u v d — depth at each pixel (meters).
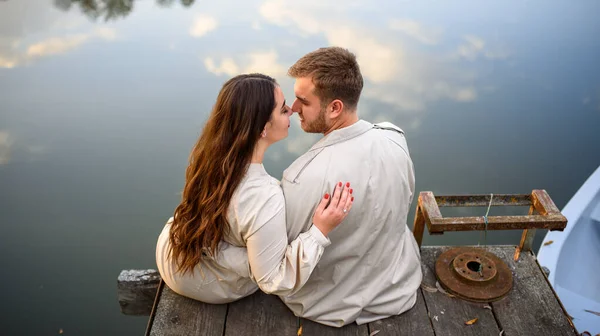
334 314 2.26
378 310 2.29
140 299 2.78
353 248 2.10
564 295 3.52
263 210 1.91
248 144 1.88
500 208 5.01
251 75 1.91
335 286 2.21
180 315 2.36
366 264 2.19
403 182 2.10
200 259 2.18
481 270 2.51
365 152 1.98
